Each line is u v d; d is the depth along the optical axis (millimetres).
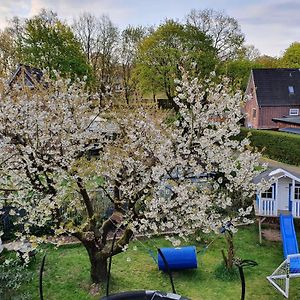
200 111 10734
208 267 12195
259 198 14391
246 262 11617
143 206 11562
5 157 9227
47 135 9375
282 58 59062
